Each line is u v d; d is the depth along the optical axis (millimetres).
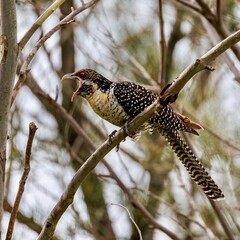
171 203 13297
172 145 9648
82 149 13531
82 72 9711
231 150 11742
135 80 13039
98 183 13430
